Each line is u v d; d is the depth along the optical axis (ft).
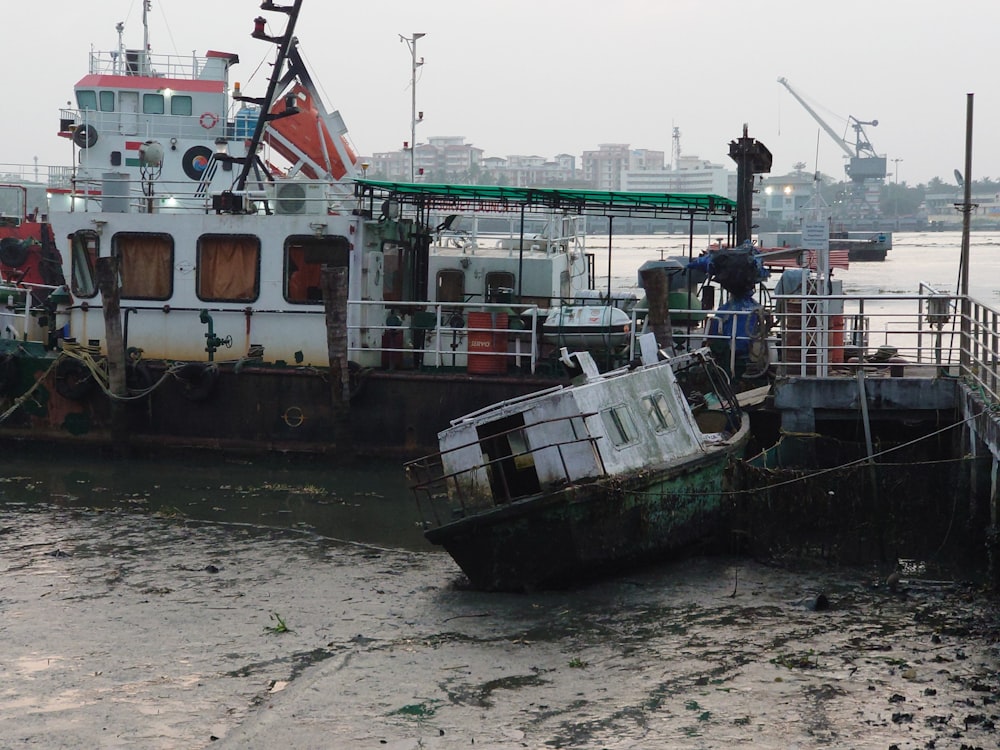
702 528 58.34
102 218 79.51
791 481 58.44
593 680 44.04
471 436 54.60
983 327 61.57
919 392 67.05
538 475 54.08
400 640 48.73
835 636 48.06
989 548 54.34
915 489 57.82
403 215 94.17
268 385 76.89
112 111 113.70
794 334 77.20
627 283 189.88
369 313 79.46
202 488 74.02
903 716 39.93
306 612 52.42
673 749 38.22
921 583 55.16
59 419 80.07
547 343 75.31
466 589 55.26
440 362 80.12
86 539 63.82
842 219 615.57
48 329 85.25
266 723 40.68
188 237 79.05
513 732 39.78
